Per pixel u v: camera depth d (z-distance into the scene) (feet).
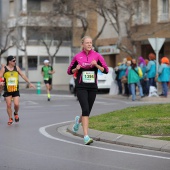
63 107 134.31
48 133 81.76
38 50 371.97
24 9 354.33
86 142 68.90
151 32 249.55
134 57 225.15
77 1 232.73
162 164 55.11
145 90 171.94
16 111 95.96
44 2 370.53
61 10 246.88
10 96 94.07
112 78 190.29
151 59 164.66
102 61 69.92
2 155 61.05
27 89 278.87
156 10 246.47
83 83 69.36
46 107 134.72
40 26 315.58
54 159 58.23
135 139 69.21
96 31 297.12
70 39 335.26
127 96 173.17
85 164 55.11
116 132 75.31
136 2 229.66
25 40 337.93
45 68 161.58
